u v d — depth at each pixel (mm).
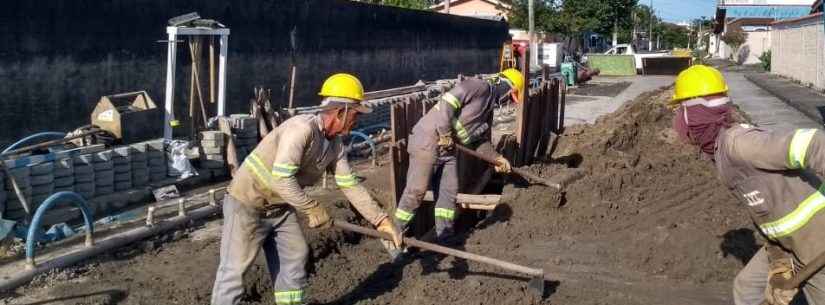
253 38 14000
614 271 5590
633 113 11180
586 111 20797
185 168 9312
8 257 6250
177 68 12227
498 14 47375
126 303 5348
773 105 20875
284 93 15180
